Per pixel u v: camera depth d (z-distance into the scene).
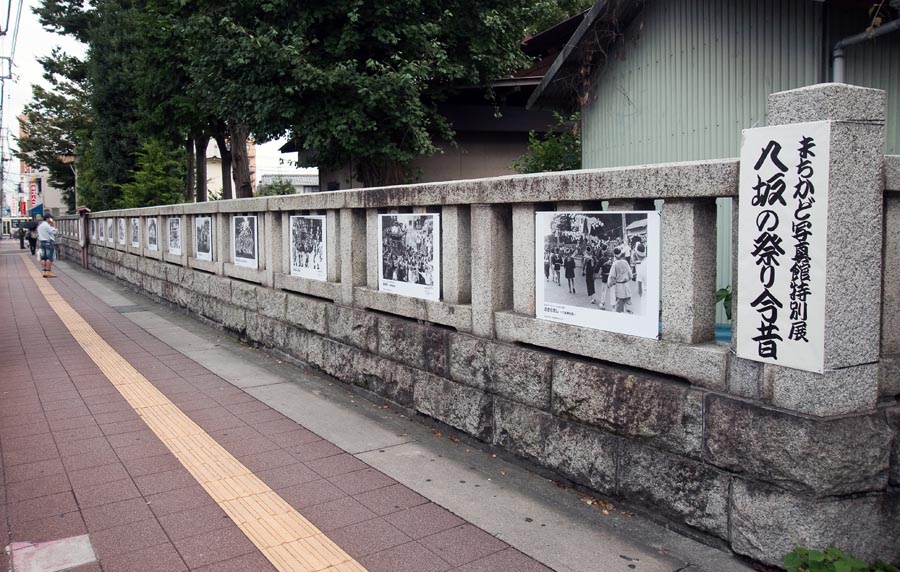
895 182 3.27
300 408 6.43
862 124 3.09
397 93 12.42
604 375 4.10
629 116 8.87
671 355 3.74
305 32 12.64
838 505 3.13
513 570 3.49
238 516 4.17
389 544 3.79
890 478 3.29
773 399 3.26
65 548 3.79
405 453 5.19
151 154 26.08
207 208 10.89
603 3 8.20
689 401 3.61
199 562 3.63
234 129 20.70
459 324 5.38
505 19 14.11
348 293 6.96
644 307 3.88
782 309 3.19
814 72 6.27
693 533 3.65
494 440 5.02
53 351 9.31
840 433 3.08
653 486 3.84
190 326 11.23
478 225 5.08
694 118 7.64
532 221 4.67
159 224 13.88
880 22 5.57
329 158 13.90
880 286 3.26
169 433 5.76
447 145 15.99
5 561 3.65
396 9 12.54
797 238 3.12
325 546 3.78
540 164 12.12
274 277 8.70
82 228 23.98
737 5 6.99
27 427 5.95
